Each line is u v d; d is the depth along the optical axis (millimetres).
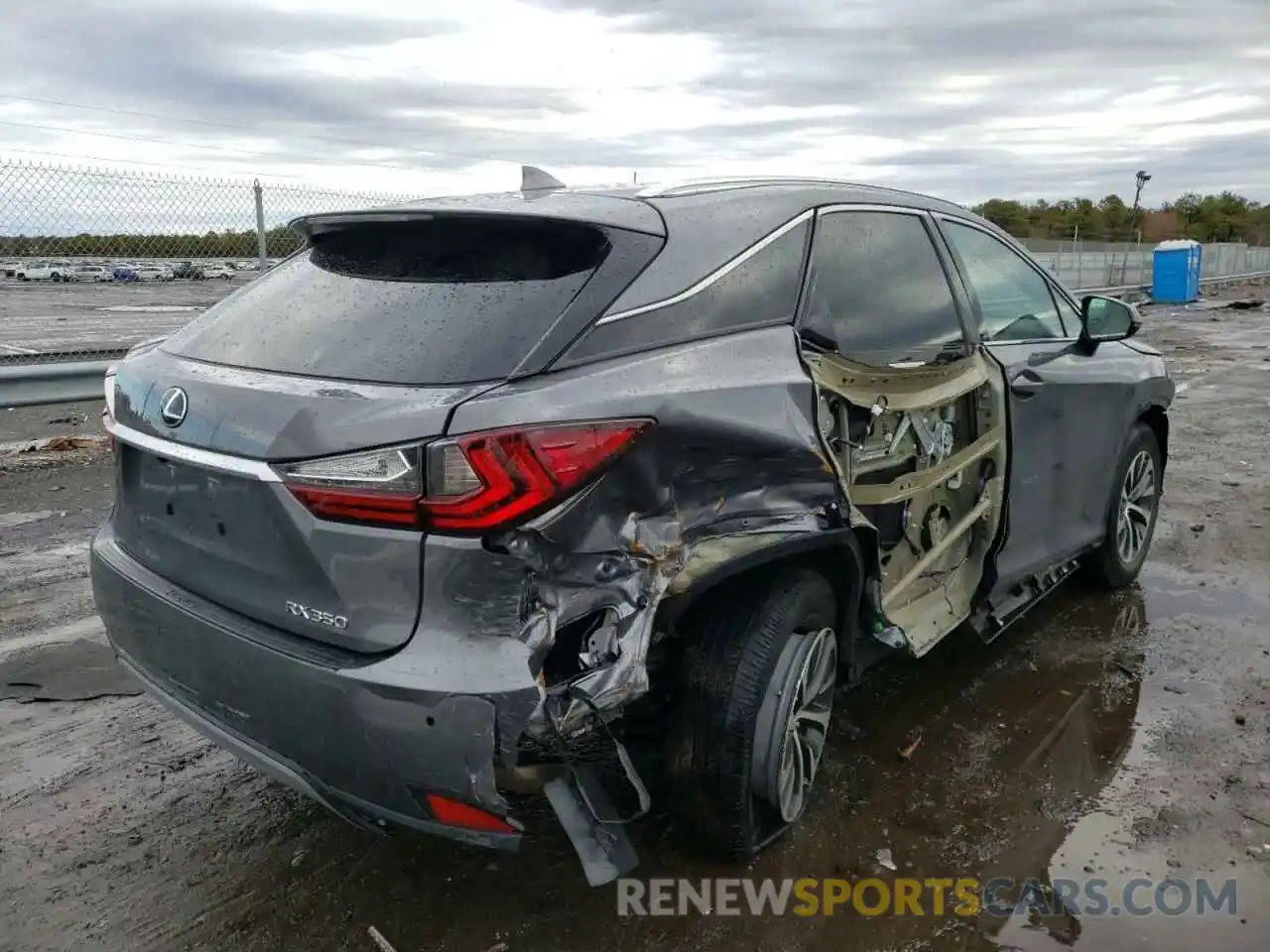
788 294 2924
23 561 5410
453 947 2592
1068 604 4941
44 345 11711
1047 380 4016
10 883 2803
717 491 2572
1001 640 4512
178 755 3518
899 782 3344
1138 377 4789
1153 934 2641
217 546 2551
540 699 2164
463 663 2166
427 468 2164
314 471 2264
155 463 2736
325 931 2646
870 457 3174
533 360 2318
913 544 3508
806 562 2979
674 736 2770
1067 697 3967
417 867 2910
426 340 2426
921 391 3303
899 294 3422
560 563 2238
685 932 2648
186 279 10172
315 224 2953
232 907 2729
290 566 2371
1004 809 3197
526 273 2564
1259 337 19672
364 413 2246
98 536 3123
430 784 2199
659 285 2584
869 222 3414
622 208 2736
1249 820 3141
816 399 2789
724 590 2805
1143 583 5242
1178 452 8430
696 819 2805
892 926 2672
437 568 2178
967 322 3717
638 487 2357
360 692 2211
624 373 2396
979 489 3762
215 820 3131
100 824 3096
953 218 3893
